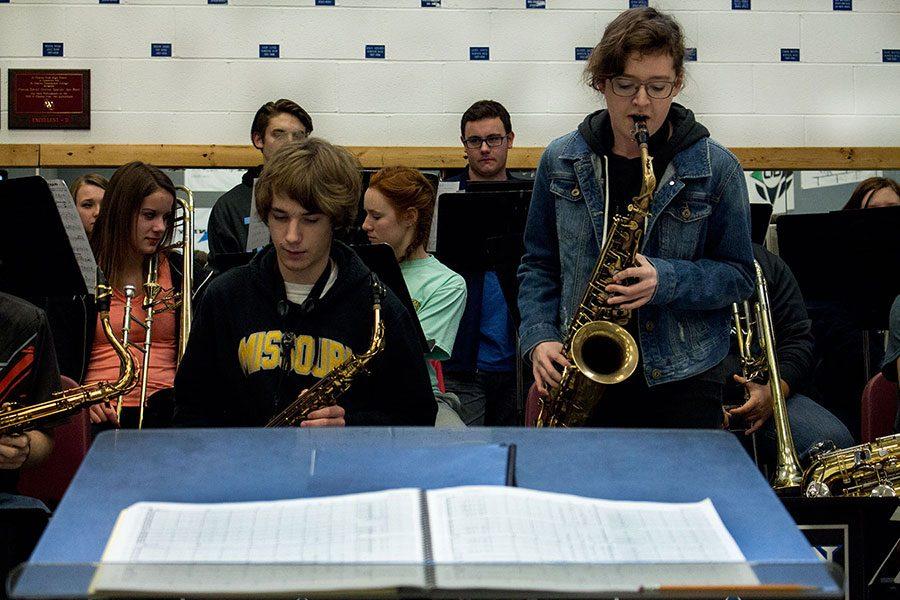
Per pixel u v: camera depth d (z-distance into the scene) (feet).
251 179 15.72
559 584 4.09
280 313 8.50
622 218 8.86
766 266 13.50
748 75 19.89
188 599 4.47
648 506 4.75
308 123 16.12
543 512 4.57
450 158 19.36
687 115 9.05
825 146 19.95
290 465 5.18
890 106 20.07
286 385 8.53
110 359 12.21
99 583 4.00
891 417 12.00
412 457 5.24
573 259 9.18
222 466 5.15
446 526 4.40
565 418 9.52
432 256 12.45
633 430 5.74
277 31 19.35
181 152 19.01
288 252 8.25
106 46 19.11
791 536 4.65
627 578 4.13
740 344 12.30
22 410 8.50
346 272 8.68
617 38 8.48
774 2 19.86
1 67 18.97
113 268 12.37
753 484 5.13
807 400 13.19
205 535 4.35
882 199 15.66
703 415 8.98
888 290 13.94
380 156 19.27
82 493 4.79
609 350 9.07
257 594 4.02
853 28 19.99
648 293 8.45
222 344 8.57
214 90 19.25
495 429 5.77
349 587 4.02
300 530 4.39
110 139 19.10
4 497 8.25
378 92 19.48
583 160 9.08
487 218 13.30
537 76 19.66
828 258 14.15
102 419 11.51
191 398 8.67
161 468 5.10
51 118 19.01
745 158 19.69
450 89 19.56
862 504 8.02
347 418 8.51
